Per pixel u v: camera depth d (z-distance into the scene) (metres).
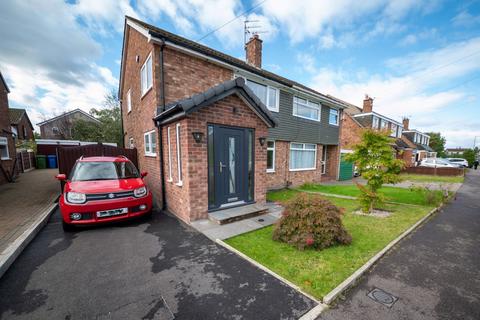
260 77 8.73
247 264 3.21
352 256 3.40
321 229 3.66
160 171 6.42
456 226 5.09
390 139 5.84
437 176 17.25
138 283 2.73
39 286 2.64
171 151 5.87
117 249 3.70
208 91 4.78
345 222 5.17
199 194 5.05
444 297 2.50
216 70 7.54
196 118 4.83
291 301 2.39
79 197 4.39
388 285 2.73
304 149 12.02
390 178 5.72
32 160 18.05
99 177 5.22
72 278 2.82
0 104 10.45
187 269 3.07
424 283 2.78
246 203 6.04
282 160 10.72
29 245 3.82
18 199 6.96
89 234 4.35
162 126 6.27
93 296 2.46
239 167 5.88
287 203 4.10
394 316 2.18
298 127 11.27
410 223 5.11
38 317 2.13
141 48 7.87
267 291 2.57
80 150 8.70
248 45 11.67
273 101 9.99
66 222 4.34
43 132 30.80
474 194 9.30
